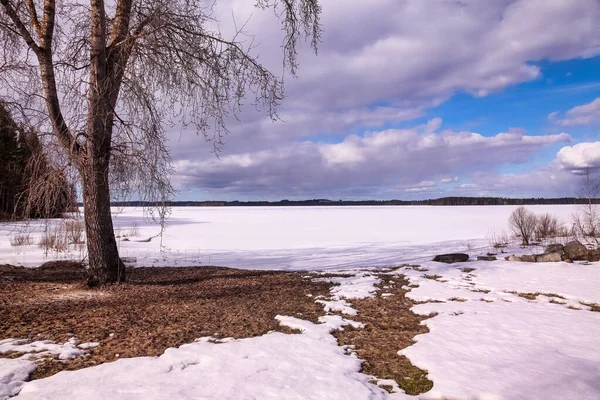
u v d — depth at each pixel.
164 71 7.83
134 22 8.15
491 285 8.80
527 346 4.64
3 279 8.99
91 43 7.26
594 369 3.88
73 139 6.92
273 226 37.81
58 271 10.82
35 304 6.63
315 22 8.34
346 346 4.79
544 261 12.01
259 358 4.23
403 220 47.22
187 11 7.79
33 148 6.89
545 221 20.88
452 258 12.86
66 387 3.40
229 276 10.37
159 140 7.30
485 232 28.20
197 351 4.41
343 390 3.44
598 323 5.69
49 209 7.14
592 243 16.06
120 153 7.48
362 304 7.14
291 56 8.32
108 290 7.77
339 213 77.88
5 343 4.63
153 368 3.88
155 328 5.41
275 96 8.27
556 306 6.84
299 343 4.79
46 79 7.15
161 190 7.39
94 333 5.13
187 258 15.25
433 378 3.75
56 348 4.50
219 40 7.94
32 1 7.27
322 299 7.52
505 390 3.40
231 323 5.75
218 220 50.31
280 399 3.24
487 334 5.16
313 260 14.85
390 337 5.20
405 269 11.60
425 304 7.00
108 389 3.37
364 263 13.80
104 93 7.17
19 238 17.39
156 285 8.58
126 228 32.50
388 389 3.60
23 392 3.33
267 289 8.47
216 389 3.40
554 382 3.56
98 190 7.79
